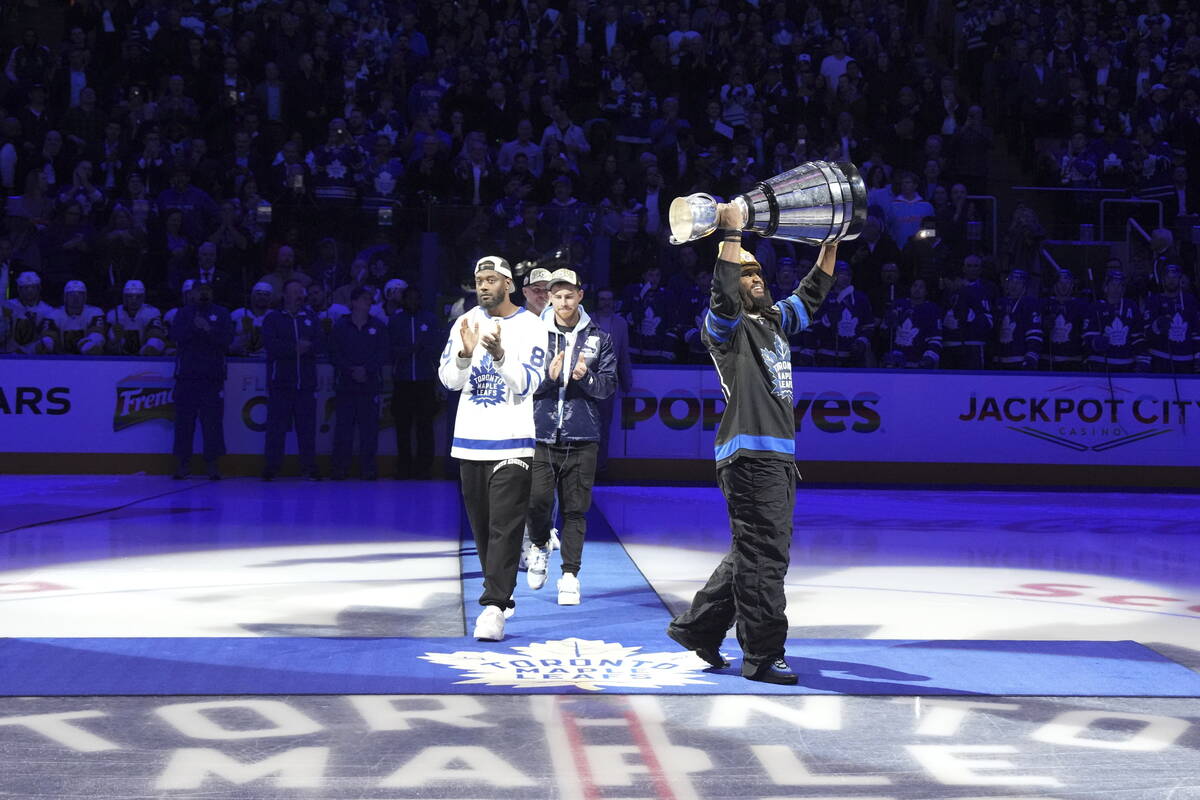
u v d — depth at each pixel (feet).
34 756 13.17
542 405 22.95
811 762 13.19
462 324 19.12
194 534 31.48
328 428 48.19
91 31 61.05
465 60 59.52
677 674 17.08
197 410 46.03
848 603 23.04
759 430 16.56
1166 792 12.38
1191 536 34.06
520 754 13.34
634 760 13.19
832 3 67.31
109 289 47.44
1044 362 49.14
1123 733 14.37
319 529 32.68
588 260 47.32
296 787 12.28
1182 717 15.05
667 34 62.39
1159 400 49.24
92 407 47.32
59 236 47.01
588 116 57.62
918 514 39.17
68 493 41.01
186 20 59.52
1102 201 51.62
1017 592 24.45
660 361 48.42
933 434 48.96
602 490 45.44
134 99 54.60
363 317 46.32
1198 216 50.34
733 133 59.16
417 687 16.15
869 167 52.13
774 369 16.92
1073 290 49.21
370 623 20.62
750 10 66.59
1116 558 29.50
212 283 46.70
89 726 14.28
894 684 16.56
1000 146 64.39
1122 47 65.36
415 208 46.50
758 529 16.53
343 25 59.57
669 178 54.60
